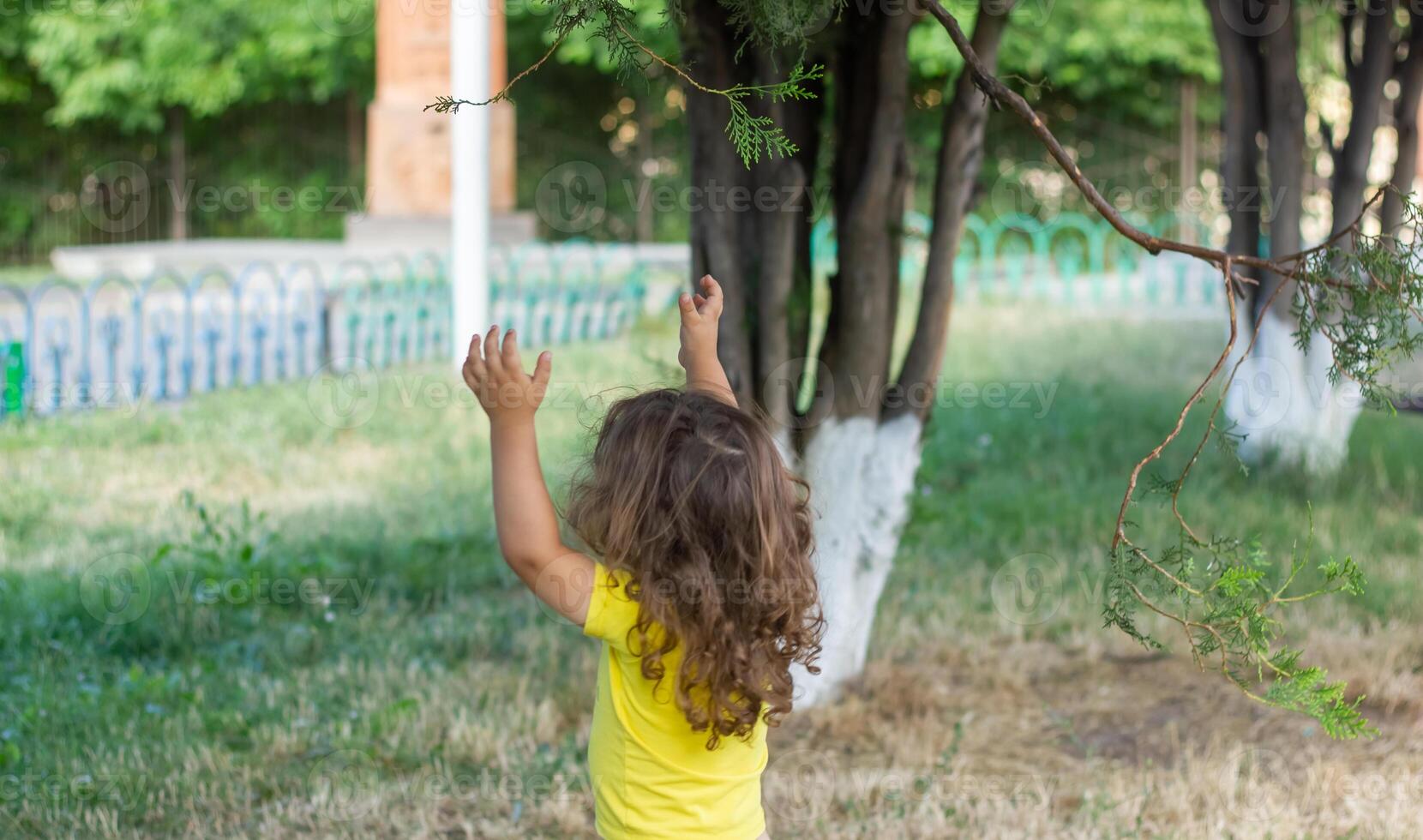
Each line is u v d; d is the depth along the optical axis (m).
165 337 10.98
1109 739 4.91
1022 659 5.75
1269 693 2.59
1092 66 26.14
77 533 7.05
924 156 23.28
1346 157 8.77
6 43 25.89
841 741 4.86
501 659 5.73
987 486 8.71
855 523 5.02
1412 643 5.66
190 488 8.18
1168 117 27.00
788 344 4.83
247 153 28.14
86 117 27.20
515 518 2.40
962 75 4.76
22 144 27.27
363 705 4.97
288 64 26.36
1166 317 17.64
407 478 8.66
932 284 4.93
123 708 4.88
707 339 2.83
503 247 17.56
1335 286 2.61
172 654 5.68
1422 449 9.67
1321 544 7.00
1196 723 5.03
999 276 21.89
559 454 8.52
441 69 18.23
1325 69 12.51
